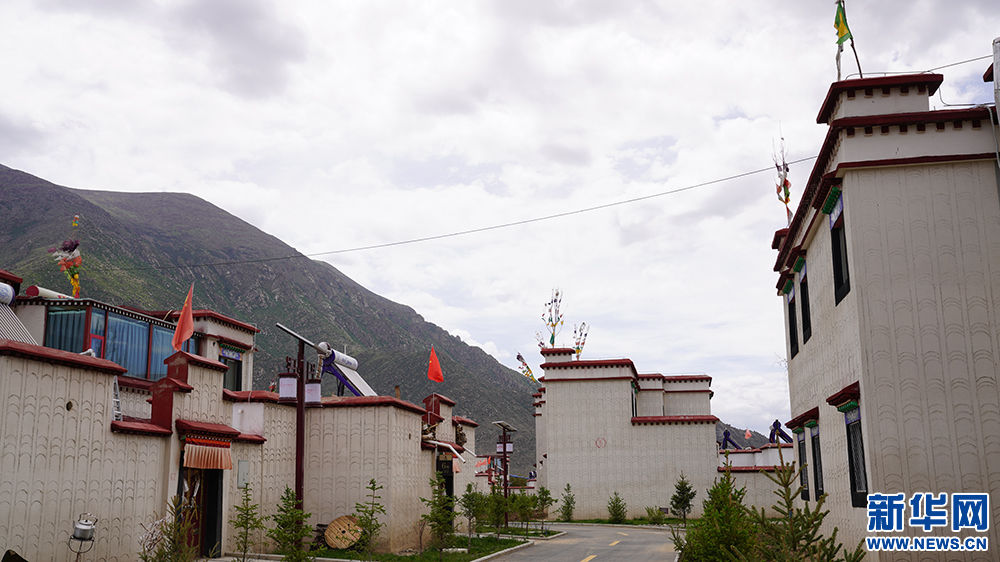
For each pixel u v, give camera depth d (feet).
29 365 42.39
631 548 84.99
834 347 53.83
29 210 640.58
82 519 45.14
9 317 62.75
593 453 147.33
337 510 74.13
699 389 181.37
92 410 46.98
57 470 43.78
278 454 71.41
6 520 40.06
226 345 99.45
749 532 51.60
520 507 108.88
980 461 43.37
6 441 40.47
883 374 45.01
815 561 38.19
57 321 74.18
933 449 43.86
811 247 61.77
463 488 106.93
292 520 55.16
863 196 47.06
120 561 48.32
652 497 143.84
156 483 52.85
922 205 46.50
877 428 44.52
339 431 75.77
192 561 48.85
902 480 43.78
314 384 68.39
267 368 534.78
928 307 45.37
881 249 46.39
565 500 144.66
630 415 148.15
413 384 611.47
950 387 44.39
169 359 57.11
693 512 141.59
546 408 150.61
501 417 559.38
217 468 59.57
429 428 88.28
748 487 140.26
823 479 60.18
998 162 45.85
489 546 83.56
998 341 44.42
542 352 155.63
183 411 56.29
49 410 43.55
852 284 46.96
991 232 45.60
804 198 58.34
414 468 82.02
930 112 46.73
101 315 75.51
